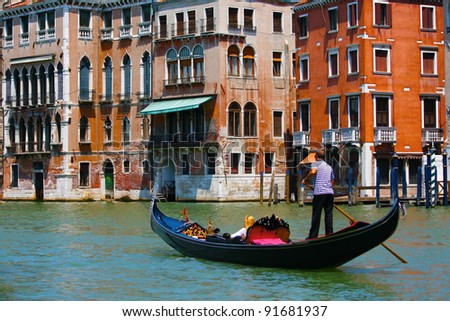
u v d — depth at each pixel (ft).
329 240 92.48
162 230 113.60
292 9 239.30
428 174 194.59
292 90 254.68
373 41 216.74
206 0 244.42
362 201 207.21
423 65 222.48
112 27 264.93
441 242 127.65
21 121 277.44
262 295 87.15
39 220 178.19
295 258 95.86
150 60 256.73
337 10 223.71
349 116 220.84
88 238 138.21
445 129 224.74
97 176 267.59
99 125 267.59
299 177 217.77
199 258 107.96
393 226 90.63
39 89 270.26
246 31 246.47
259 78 248.93
